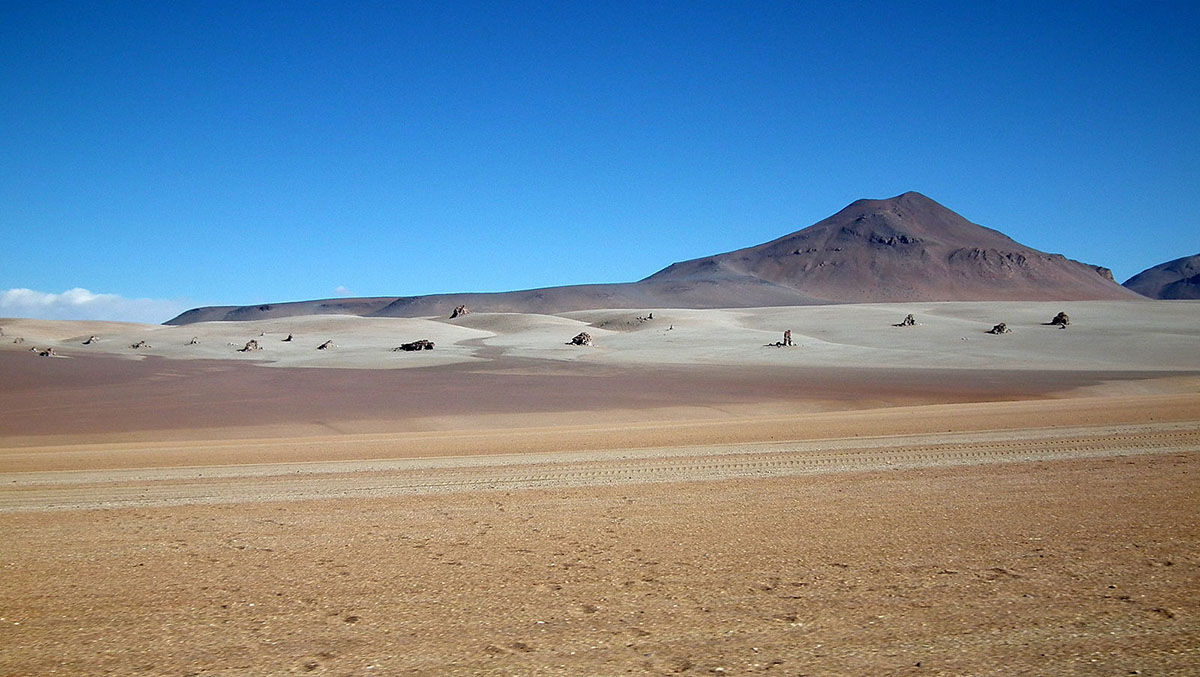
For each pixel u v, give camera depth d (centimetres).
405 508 1498
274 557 1109
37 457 3169
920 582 888
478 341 15912
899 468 1878
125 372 10275
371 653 723
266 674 681
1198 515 1197
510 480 1889
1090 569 919
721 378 8938
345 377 9300
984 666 652
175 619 837
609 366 10862
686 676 651
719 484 1694
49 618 849
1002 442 2441
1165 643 691
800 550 1052
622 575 958
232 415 5728
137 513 1554
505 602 863
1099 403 4544
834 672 648
